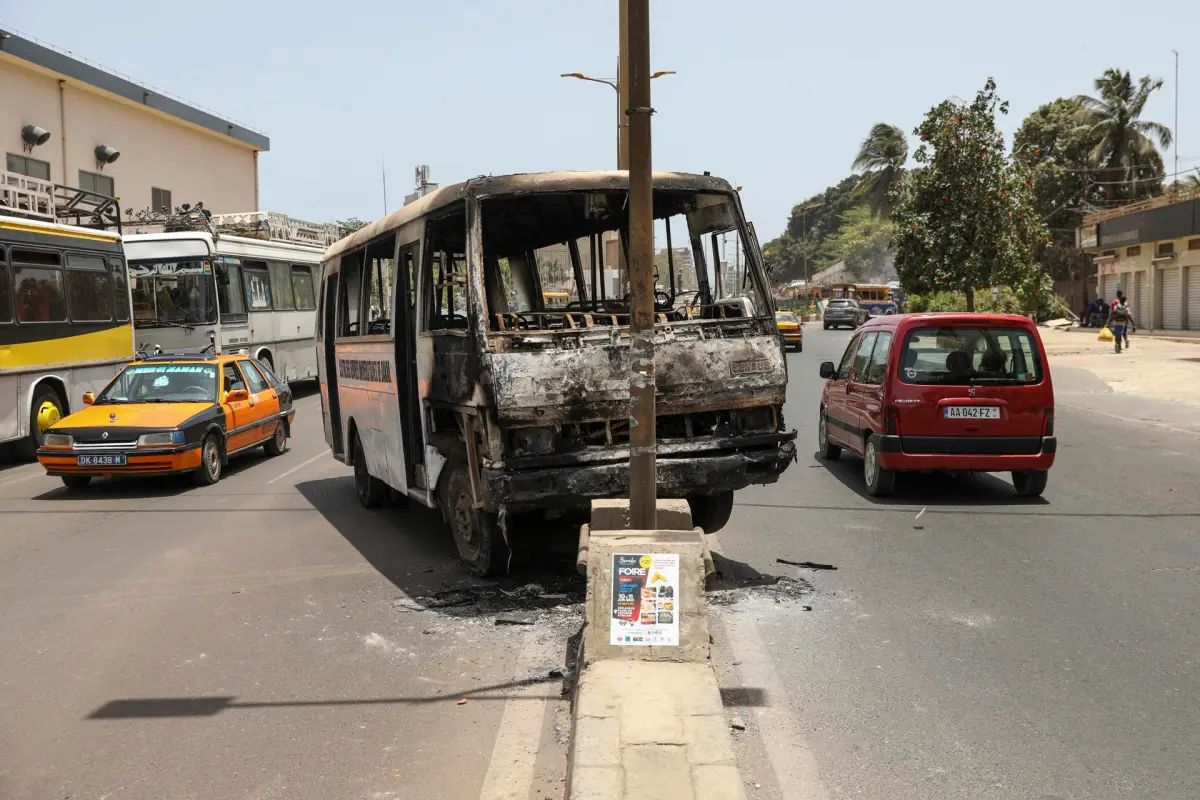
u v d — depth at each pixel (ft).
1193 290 132.36
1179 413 61.16
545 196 24.76
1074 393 74.54
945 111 103.24
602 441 22.94
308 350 86.84
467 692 17.22
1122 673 17.56
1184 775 13.67
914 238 104.63
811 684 17.17
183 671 18.60
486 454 22.40
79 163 103.45
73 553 28.91
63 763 14.73
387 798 13.42
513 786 13.64
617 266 28.63
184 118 121.19
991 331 33.55
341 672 18.35
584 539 18.93
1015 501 33.78
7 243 49.03
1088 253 180.75
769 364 23.93
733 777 12.30
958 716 15.75
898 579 24.00
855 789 13.37
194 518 33.86
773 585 23.49
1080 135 190.08
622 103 61.67
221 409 42.52
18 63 93.45
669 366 23.02
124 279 60.34
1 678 18.42
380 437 31.07
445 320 26.73
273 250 80.23
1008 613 21.20
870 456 35.17
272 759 14.70
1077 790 13.26
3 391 48.47
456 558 27.14
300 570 26.23
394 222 28.40
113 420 39.50
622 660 16.34
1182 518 30.81
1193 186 152.87
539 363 22.17
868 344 37.55
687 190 24.93
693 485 22.95
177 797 13.58
